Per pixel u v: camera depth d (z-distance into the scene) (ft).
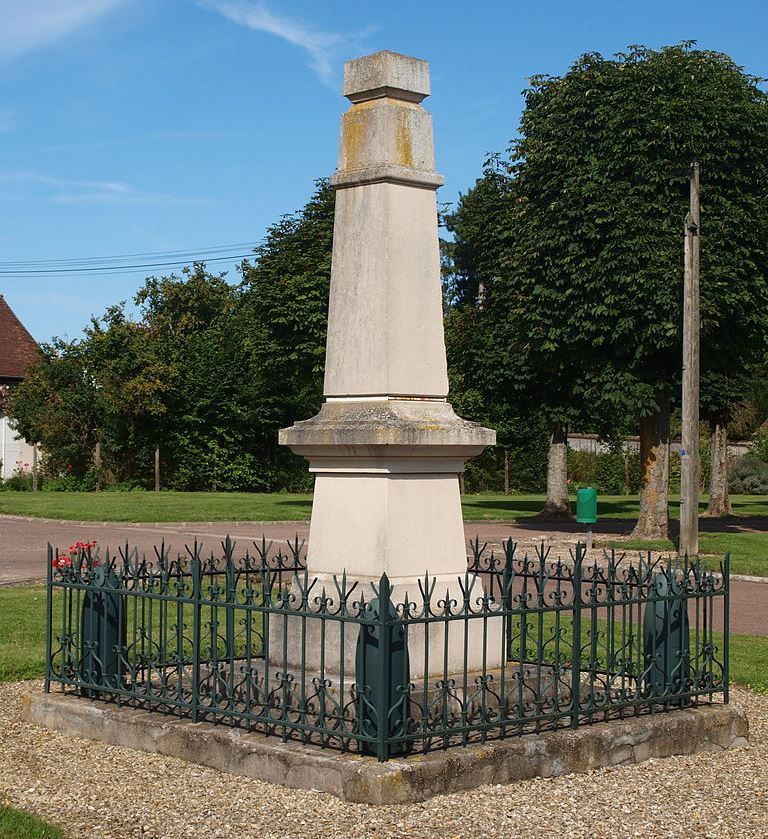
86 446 165.07
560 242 83.15
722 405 124.26
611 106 82.84
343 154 29.30
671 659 27.78
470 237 121.70
